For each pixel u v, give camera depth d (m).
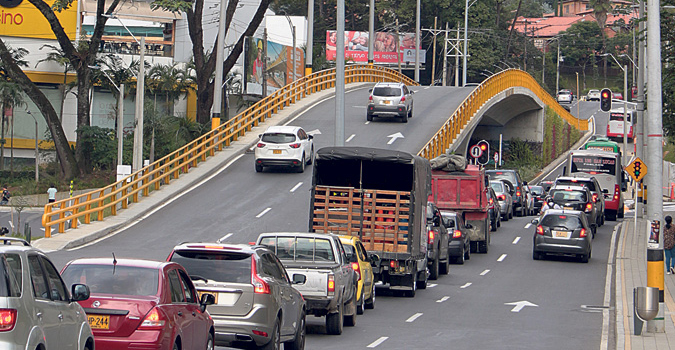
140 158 59.28
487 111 93.25
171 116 87.56
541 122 113.75
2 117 87.06
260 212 48.09
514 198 65.06
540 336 23.88
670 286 35.06
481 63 152.38
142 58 59.69
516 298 32.03
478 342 22.64
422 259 32.81
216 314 17.42
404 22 158.88
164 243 41.66
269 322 17.69
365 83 100.69
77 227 44.28
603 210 60.72
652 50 24.25
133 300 14.38
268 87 105.50
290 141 57.81
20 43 91.44
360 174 32.69
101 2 75.50
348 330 24.36
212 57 83.62
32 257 12.23
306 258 23.48
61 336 12.41
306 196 51.78
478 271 39.88
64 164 78.69
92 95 91.44
